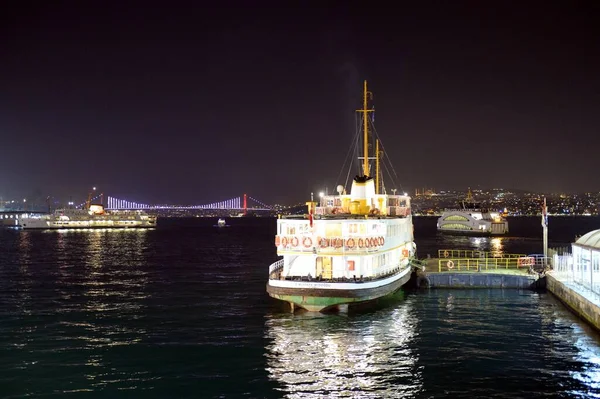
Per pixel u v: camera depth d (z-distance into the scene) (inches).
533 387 1197.1
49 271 3368.6
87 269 3496.6
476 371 1296.8
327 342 1545.3
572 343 1513.3
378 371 1304.1
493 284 2405.3
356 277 1843.0
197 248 5595.5
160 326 1759.4
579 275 1961.1
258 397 1152.8
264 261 4084.6
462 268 2647.6
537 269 2532.0
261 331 1676.9
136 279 2962.6
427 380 1243.2
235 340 1577.3
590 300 1676.9
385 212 2365.9
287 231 1905.8
